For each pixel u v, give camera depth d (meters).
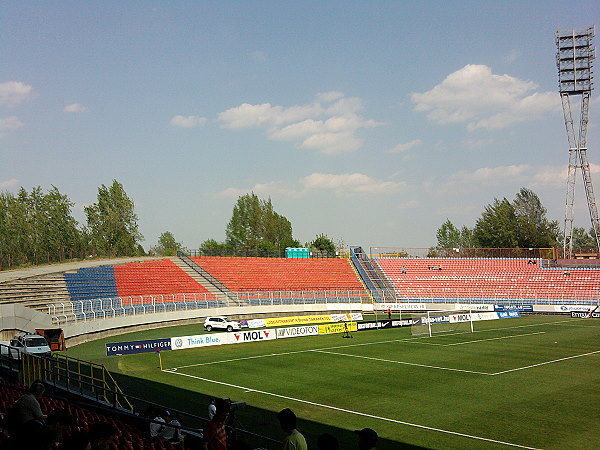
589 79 96.62
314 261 95.69
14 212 89.00
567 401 25.52
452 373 32.91
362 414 23.58
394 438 20.03
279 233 146.38
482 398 26.27
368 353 41.66
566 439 19.72
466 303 82.81
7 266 75.00
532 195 134.88
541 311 76.94
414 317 73.00
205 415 23.02
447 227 174.62
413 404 25.23
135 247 113.19
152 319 59.81
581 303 79.44
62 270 66.25
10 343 38.84
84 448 7.14
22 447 6.55
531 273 89.75
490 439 19.81
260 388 29.02
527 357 38.94
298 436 9.71
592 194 99.75
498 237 134.25
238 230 139.12
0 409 16.64
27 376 24.75
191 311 64.88
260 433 20.53
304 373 33.38
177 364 36.97
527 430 20.91
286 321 60.91
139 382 30.39
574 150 99.62
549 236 134.00
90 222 108.69
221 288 77.56
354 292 85.31
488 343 47.06
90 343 47.97
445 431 20.88
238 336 48.03
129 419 18.66
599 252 100.88
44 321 44.97
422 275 93.06
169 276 76.25
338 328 56.31
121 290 66.19
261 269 88.00
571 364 35.88
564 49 97.56
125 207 111.25
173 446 14.23
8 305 42.94
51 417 8.88
